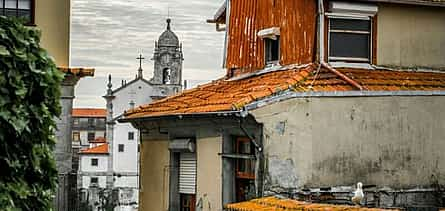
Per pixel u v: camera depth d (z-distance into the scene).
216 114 18.12
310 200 17.45
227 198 18.84
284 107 17.64
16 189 8.14
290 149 17.56
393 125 18.36
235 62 22.67
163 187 22.03
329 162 17.69
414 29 20.67
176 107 21.16
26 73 8.39
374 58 20.12
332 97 17.81
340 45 19.89
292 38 20.36
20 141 8.33
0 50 8.13
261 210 15.70
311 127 17.61
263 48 21.61
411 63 20.56
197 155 20.27
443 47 21.00
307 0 20.00
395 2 20.09
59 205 20.50
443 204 18.59
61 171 20.50
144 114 22.20
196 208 20.23
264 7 21.64
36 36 8.60
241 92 19.33
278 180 17.56
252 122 17.69
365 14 19.97
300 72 18.89
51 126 8.72
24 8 20.86
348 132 17.91
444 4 20.64
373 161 18.08
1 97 8.14
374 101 18.17
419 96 18.66
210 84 23.30
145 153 23.23
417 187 18.47
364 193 17.89
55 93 8.73
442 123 18.88
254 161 18.27
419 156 18.56
